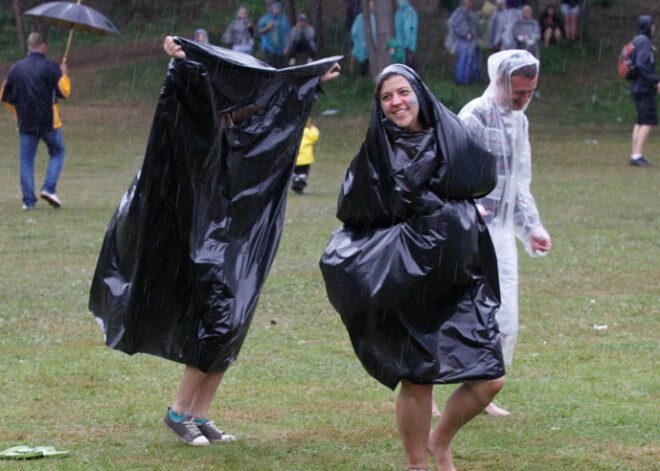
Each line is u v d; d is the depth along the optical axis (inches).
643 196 968.9
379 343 280.5
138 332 325.1
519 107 350.3
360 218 287.4
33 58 858.8
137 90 1939.0
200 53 313.3
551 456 316.2
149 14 2391.7
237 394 385.1
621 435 336.2
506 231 350.3
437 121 279.4
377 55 1759.4
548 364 425.1
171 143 316.5
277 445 328.5
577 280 594.9
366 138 284.8
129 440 331.9
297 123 334.0
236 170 324.5
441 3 2183.8
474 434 339.6
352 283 279.9
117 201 939.3
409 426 288.5
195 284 317.7
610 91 1886.1
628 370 414.0
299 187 1006.4
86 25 875.4
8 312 510.9
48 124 864.3
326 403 375.2
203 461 311.0
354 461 313.0
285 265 639.8
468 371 276.1
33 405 367.6
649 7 2400.3
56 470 300.0
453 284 277.9
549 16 2122.3
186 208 318.7
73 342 458.9
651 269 624.4
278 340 467.2
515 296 349.1
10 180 1104.2
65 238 730.2
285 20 1782.7
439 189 277.6
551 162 1275.8
